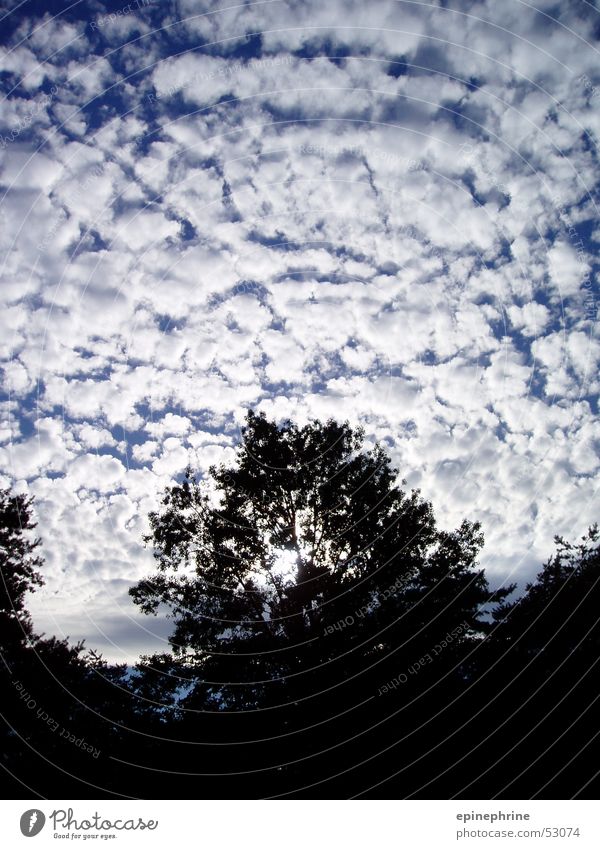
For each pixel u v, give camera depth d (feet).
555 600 48.34
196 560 61.11
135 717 47.96
